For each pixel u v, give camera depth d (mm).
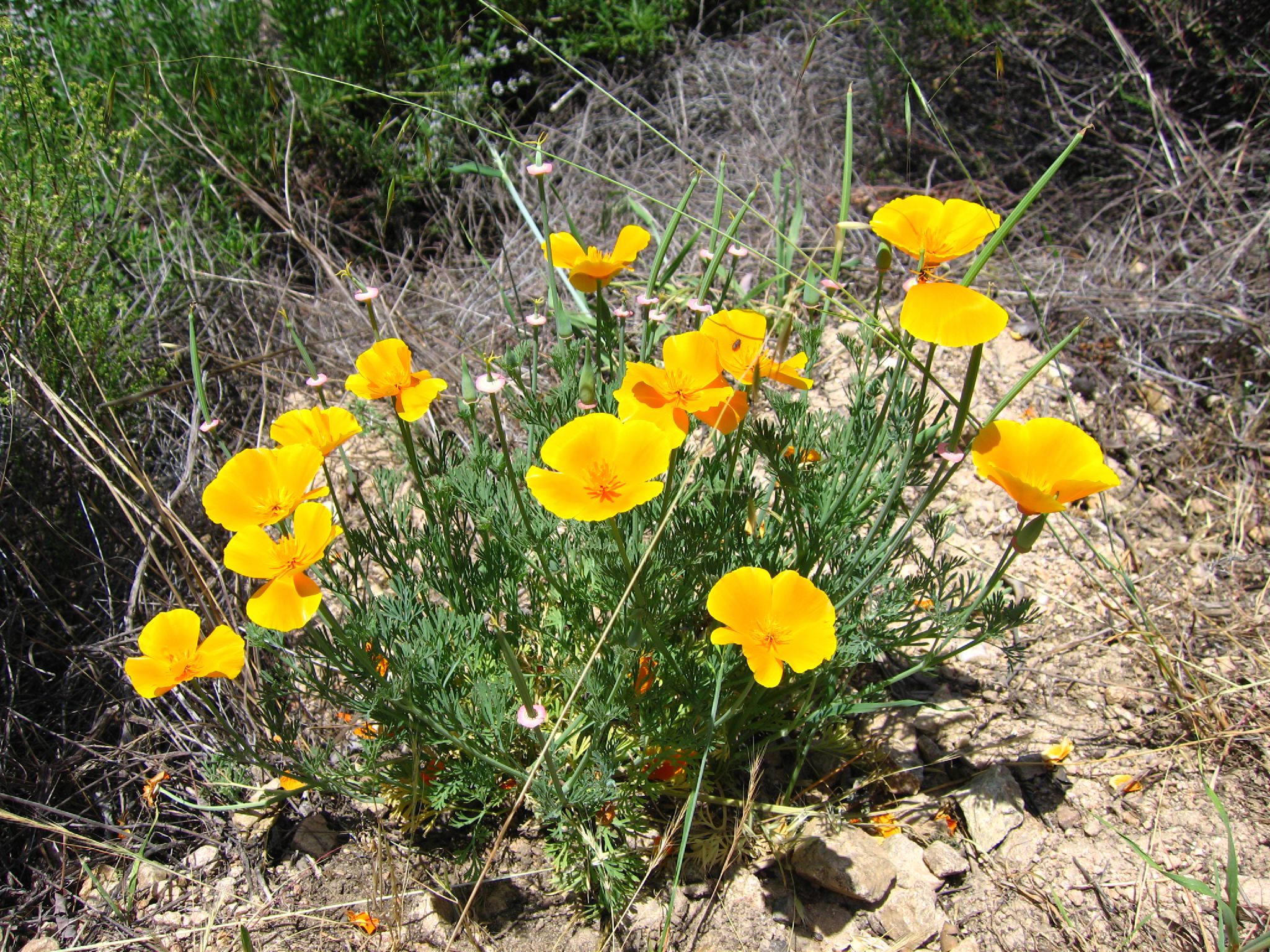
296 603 416
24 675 640
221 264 950
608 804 539
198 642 441
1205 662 668
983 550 757
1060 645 687
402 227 1111
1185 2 1207
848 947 528
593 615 581
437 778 548
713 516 532
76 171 734
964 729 631
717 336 470
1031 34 1253
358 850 566
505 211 1111
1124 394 907
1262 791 589
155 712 625
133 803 596
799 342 631
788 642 438
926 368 451
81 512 704
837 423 602
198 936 534
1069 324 958
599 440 432
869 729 626
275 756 596
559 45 1243
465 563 542
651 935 528
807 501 540
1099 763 609
